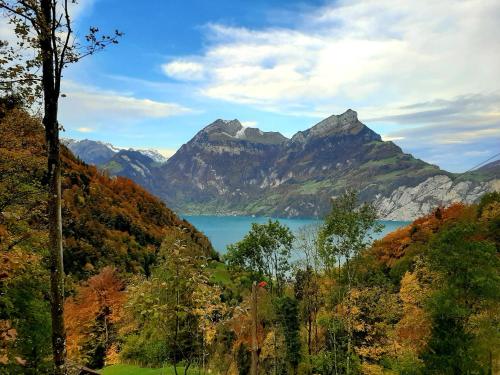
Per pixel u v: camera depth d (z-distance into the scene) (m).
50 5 9.87
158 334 16.45
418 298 39.75
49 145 10.38
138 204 151.50
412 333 39.41
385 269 74.94
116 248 98.94
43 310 20.05
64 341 10.34
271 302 45.88
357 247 36.72
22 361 7.79
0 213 12.98
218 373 28.11
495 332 29.94
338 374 38.78
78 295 47.47
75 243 84.06
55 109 10.34
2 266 9.74
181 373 28.47
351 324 39.31
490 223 52.84
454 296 30.70
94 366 45.44
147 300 14.89
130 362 35.88
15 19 9.55
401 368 34.94
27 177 15.98
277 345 42.03
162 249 16.00
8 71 9.66
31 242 16.62
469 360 28.98
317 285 45.28
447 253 32.66
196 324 16.41
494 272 30.30
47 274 19.08
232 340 31.09
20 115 14.48
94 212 112.44
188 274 15.32
